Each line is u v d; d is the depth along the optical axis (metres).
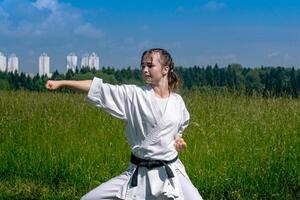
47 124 11.01
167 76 5.86
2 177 9.68
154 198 5.64
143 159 5.68
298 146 9.21
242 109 10.87
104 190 5.74
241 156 9.06
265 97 11.60
